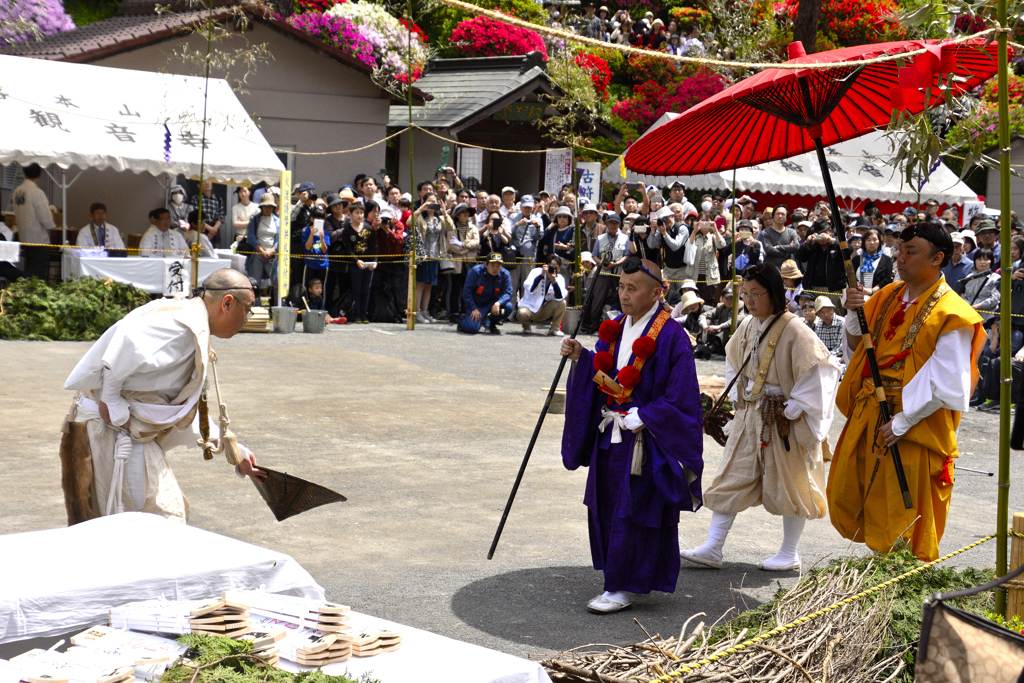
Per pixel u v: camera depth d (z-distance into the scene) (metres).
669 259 14.27
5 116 13.01
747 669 3.21
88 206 16.42
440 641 2.45
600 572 5.27
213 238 16.91
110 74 14.47
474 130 22.17
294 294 14.94
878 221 17.25
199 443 4.18
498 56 22.92
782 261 14.37
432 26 26.14
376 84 19.02
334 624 2.40
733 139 5.60
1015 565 3.58
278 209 14.84
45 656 2.27
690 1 34.91
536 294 15.08
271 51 18.45
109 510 3.98
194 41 17.47
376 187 16.69
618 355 4.85
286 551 5.34
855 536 4.83
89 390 4.03
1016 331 11.16
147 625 2.44
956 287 11.70
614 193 23.39
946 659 2.22
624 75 28.89
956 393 4.31
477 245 15.78
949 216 17.19
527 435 8.48
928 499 4.52
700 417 4.70
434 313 16.61
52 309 12.44
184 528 3.03
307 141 19.09
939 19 3.61
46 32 17.75
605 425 4.78
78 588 2.51
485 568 5.24
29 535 2.91
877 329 4.71
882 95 5.28
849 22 26.25
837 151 19.50
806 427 5.21
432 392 10.16
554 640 4.34
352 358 11.97
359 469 7.06
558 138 19.94
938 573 4.12
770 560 5.46
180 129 14.06
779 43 23.17
